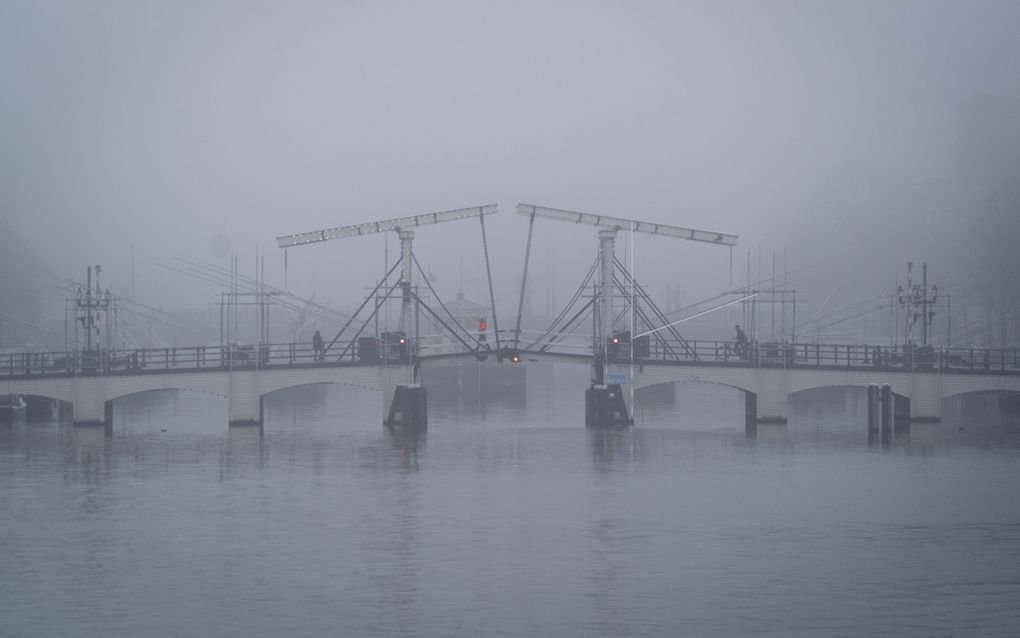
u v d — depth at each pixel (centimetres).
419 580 4731
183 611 4334
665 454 8219
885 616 4319
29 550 5228
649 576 4812
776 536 5538
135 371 9300
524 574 4831
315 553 5162
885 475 7244
